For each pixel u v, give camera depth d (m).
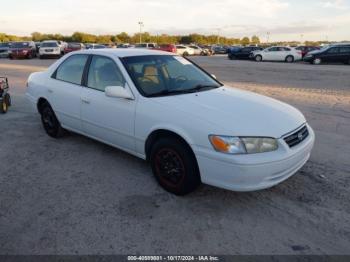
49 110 5.26
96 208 3.29
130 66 4.03
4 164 4.33
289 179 3.89
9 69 18.00
